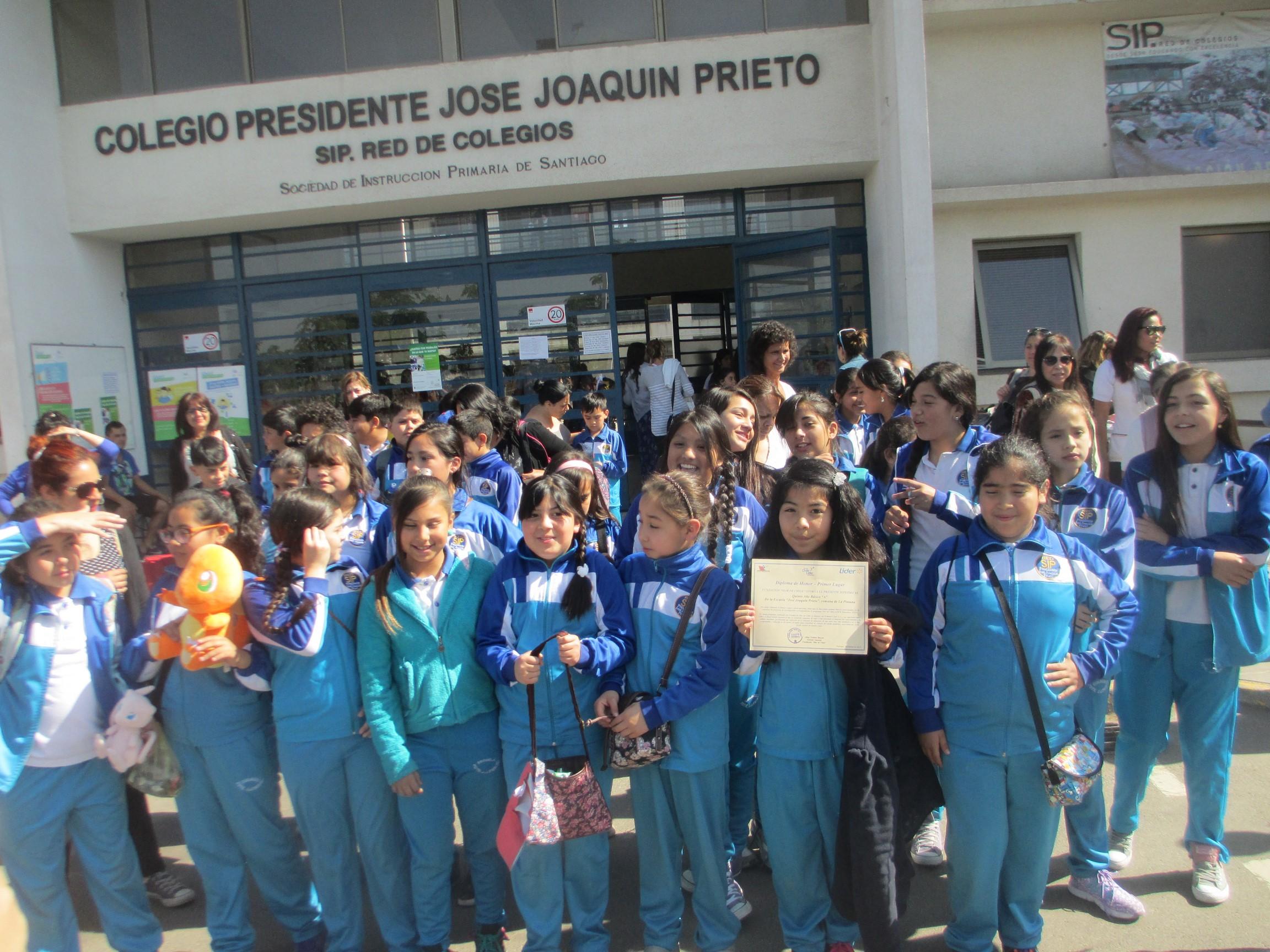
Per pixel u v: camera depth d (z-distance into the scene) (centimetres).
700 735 285
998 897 278
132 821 347
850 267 861
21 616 284
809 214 877
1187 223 827
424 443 356
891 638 264
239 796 297
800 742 276
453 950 312
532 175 834
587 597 289
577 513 294
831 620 263
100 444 513
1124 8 795
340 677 295
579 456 419
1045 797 269
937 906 321
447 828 297
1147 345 541
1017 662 264
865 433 498
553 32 849
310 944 312
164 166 858
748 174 834
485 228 895
